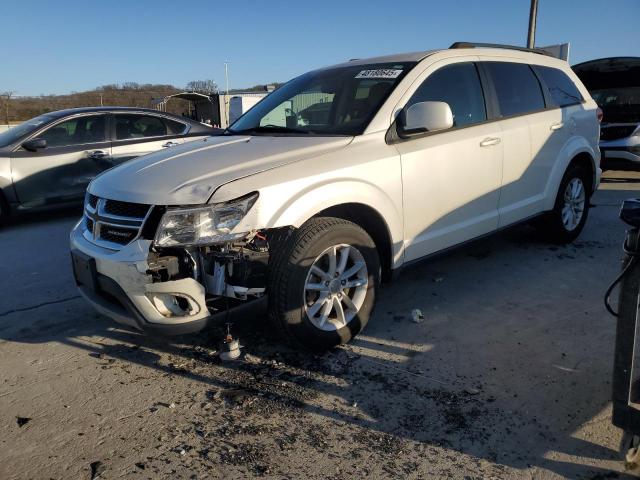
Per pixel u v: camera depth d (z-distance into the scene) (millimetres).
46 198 7328
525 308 4059
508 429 2656
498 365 3252
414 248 3838
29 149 7180
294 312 3156
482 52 4551
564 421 2705
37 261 5645
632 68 9492
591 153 5488
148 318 2961
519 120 4629
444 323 3838
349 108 3918
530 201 4867
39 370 3355
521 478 2330
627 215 2016
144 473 2428
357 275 3523
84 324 4023
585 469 2375
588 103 5574
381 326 3812
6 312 4281
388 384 3078
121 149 7801
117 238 3092
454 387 3029
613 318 3850
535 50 5246
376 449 2543
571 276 4699
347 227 3311
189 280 2873
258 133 4117
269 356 3430
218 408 2898
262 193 2973
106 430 2742
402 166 3643
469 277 4727
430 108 3531
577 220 5609
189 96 25172
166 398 3008
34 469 2473
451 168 3980
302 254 3107
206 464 2475
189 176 3062
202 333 3781
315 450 2549
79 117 7637
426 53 4230
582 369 3182
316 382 3115
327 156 3359
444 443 2570
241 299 3021
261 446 2588
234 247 2969
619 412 2182
